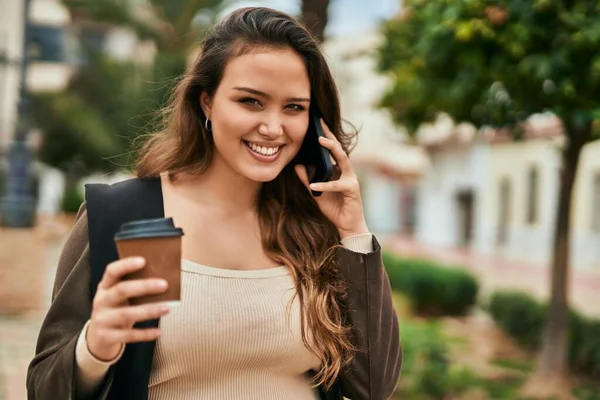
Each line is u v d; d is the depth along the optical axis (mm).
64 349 1260
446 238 24250
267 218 1694
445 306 9422
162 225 1117
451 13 3855
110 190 1485
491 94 4551
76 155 22391
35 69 25438
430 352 5215
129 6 15453
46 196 27516
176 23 14227
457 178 23469
